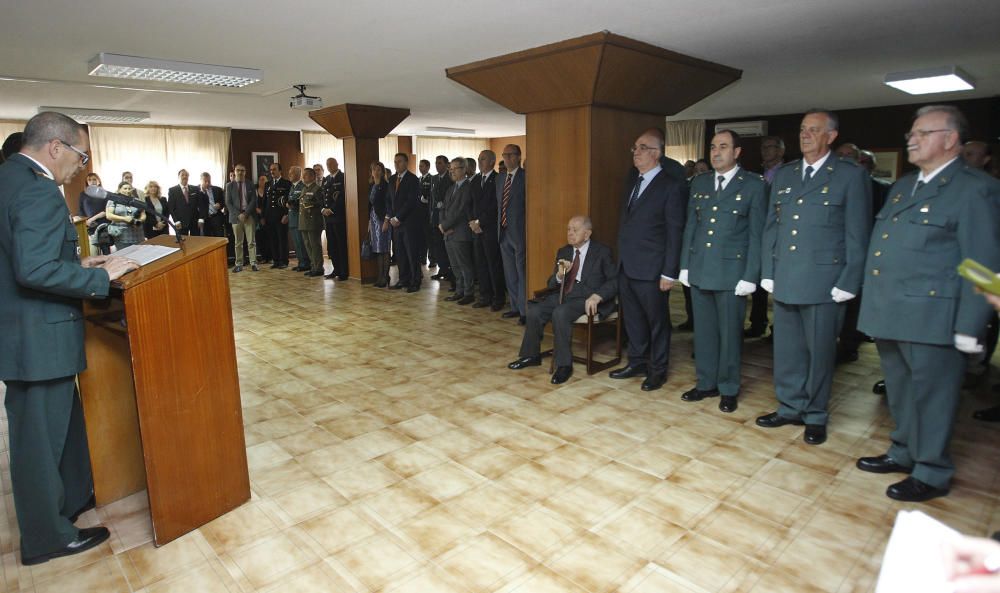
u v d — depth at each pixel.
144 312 2.12
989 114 7.16
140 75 4.88
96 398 2.49
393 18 3.50
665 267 3.65
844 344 4.49
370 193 7.50
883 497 2.55
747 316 5.95
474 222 6.00
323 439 3.17
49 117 2.04
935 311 2.35
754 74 5.43
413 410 3.56
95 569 2.12
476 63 4.68
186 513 2.32
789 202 2.98
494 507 2.51
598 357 4.55
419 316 5.97
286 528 2.37
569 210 4.65
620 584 2.02
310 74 5.38
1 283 1.96
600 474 2.77
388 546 2.25
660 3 3.21
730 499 2.55
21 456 2.08
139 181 10.12
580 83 4.21
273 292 7.35
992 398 3.71
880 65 5.04
